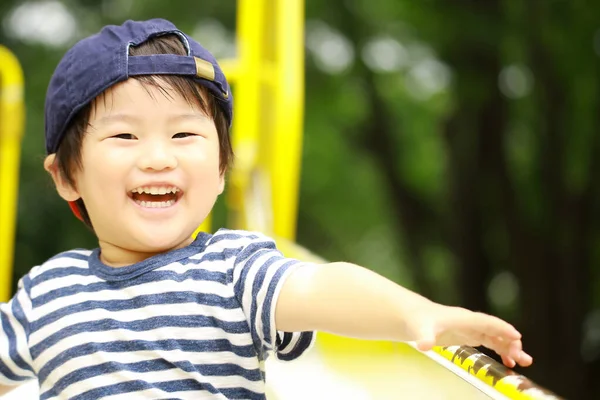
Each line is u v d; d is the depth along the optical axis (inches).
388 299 38.9
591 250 294.7
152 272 46.9
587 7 238.1
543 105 280.1
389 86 379.6
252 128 118.9
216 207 296.0
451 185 324.5
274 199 115.8
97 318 46.3
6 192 123.7
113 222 47.6
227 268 46.5
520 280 296.0
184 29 344.8
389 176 368.2
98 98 47.1
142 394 44.3
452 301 346.0
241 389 45.4
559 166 285.9
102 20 355.3
